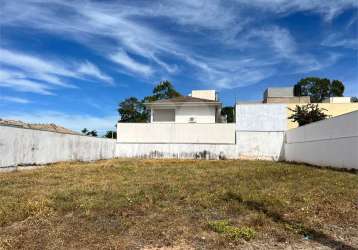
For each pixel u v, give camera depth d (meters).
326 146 20.05
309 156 23.28
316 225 6.16
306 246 5.14
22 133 18.69
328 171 15.98
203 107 35.22
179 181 12.27
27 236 5.41
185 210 7.34
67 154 24.16
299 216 6.73
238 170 16.97
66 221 6.38
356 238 5.50
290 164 22.69
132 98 56.72
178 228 5.93
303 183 11.34
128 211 7.23
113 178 13.41
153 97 55.38
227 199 8.46
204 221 6.41
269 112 31.14
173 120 36.50
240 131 31.34
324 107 32.53
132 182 11.96
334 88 64.44
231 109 51.56
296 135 26.67
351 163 16.62
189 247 5.04
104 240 5.25
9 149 17.44
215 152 31.38
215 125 31.59
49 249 4.86
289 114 31.30
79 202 7.94
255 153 31.05
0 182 12.10
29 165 19.31
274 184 11.15
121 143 32.91
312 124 22.72
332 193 9.02
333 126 19.03
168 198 8.71
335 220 6.49
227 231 5.67
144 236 5.49
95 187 10.58
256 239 5.43
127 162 24.94
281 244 5.22
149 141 32.47
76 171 16.78
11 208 7.30
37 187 10.68
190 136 31.88
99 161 26.86
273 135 30.89
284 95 42.03
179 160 28.22
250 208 7.46
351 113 16.70
